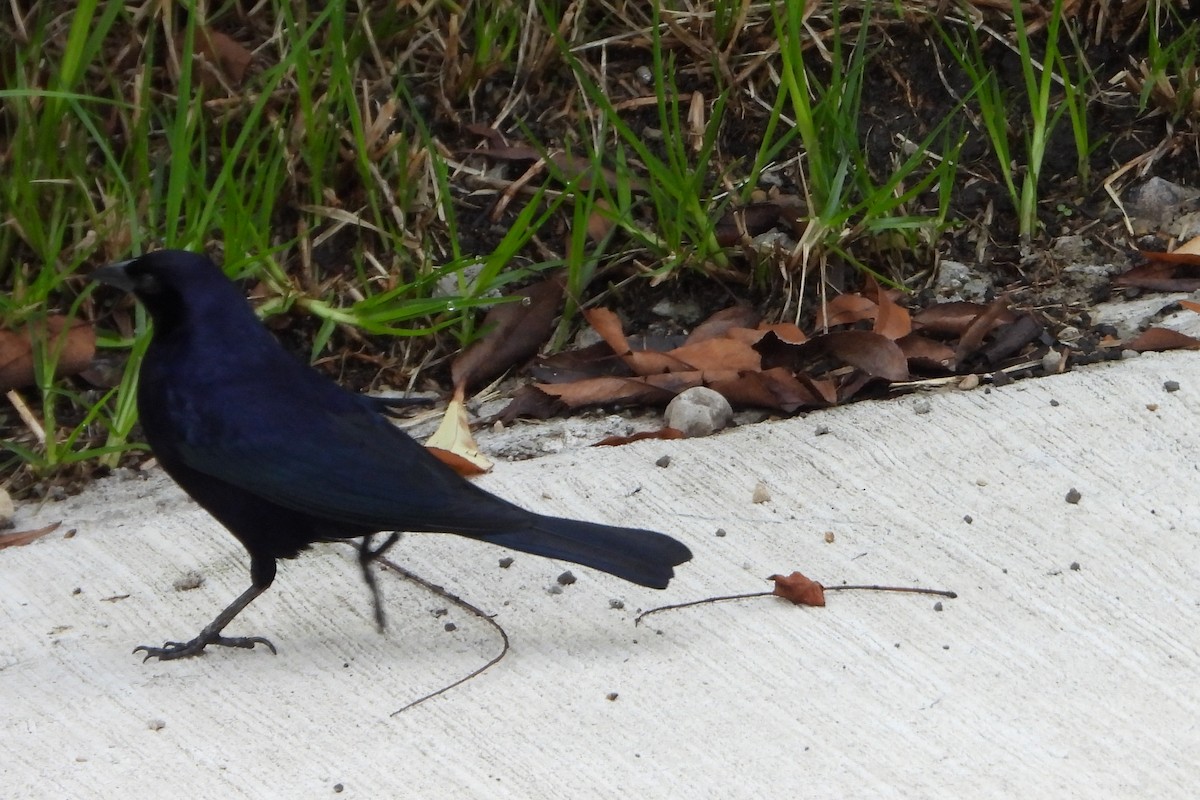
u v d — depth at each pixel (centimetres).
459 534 675
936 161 1104
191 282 696
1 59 1049
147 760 621
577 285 997
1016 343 970
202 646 705
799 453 864
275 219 1030
